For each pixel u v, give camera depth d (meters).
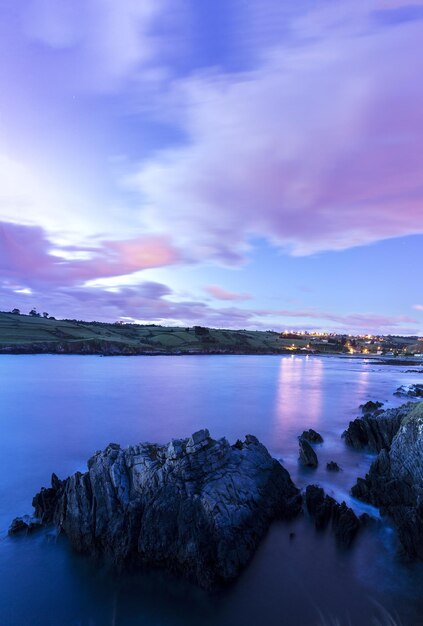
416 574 18.48
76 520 21.08
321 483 29.20
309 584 17.86
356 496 26.23
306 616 16.11
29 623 16.19
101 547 20.28
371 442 38.38
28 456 38.12
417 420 26.08
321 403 70.00
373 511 24.19
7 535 22.27
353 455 36.81
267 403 69.69
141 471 22.31
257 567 18.86
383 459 28.06
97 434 46.56
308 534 21.53
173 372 133.75
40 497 24.58
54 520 22.98
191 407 64.88
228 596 17.17
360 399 75.25
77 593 17.75
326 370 157.62
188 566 18.25
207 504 19.67
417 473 23.94
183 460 22.08
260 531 21.16
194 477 21.52
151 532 19.45
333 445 40.47
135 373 127.00
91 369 136.75
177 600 17.16
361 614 16.14
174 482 21.12
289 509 23.48
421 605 16.62
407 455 25.39
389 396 78.94
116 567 19.17
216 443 24.19
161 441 43.81
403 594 17.27
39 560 19.92
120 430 48.47
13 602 17.23
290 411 61.38
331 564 19.16
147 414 58.56
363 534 21.48
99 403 69.06
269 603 16.78
